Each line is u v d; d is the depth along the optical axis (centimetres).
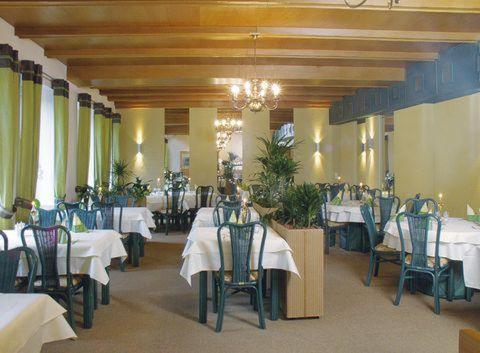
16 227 365
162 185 1021
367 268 531
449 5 401
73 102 712
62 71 650
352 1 393
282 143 431
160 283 459
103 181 840
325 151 1082
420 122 677
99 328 326
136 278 481
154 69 675
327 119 1086
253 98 573
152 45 563
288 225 363
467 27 498
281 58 645
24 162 488
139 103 1005
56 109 604
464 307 377
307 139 1083
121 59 645
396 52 602
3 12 443
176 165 1538
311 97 984
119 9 436
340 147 1073
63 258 319
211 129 1045
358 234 644
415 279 422
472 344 119
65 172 612
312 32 488
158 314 358
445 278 400
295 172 419
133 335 312
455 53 573
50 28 487
